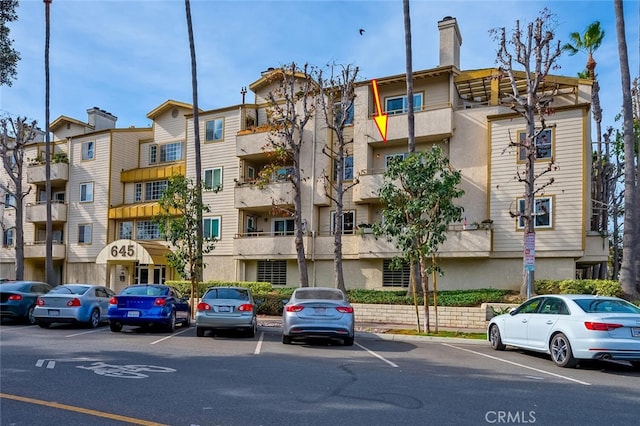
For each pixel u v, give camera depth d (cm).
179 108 3453
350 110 2766
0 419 588
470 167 2406
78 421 583
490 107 2405
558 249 2153
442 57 2606
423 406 680
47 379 810
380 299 2086
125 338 1383
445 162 1529
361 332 1619
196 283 2108
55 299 1616
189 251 1997
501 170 2291
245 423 587
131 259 2945
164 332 1584
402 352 1234
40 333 1480
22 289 1780
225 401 688
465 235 2266
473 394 760
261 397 715
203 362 1009
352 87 2419
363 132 2594
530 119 1952
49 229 3025
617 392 802
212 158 3094
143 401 679
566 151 2175
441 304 1969
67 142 3784
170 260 2017
